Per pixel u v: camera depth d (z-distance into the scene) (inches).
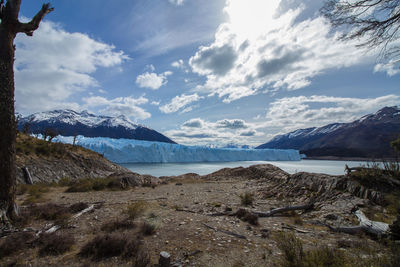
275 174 666.2
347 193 305.0
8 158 203.9
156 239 175.9
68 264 128.4
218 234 191.8
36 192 445.1
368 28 177.6
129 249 145.7
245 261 135.1
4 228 182.5
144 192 522.3
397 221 165.5
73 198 408.8
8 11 209.3
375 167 307.4
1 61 203.2
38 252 145.8
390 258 113.0
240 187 621.6
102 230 197.8
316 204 313.3
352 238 181.5
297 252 126.3
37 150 809.5
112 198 414.9
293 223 243.6
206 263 132.0
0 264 126.9
